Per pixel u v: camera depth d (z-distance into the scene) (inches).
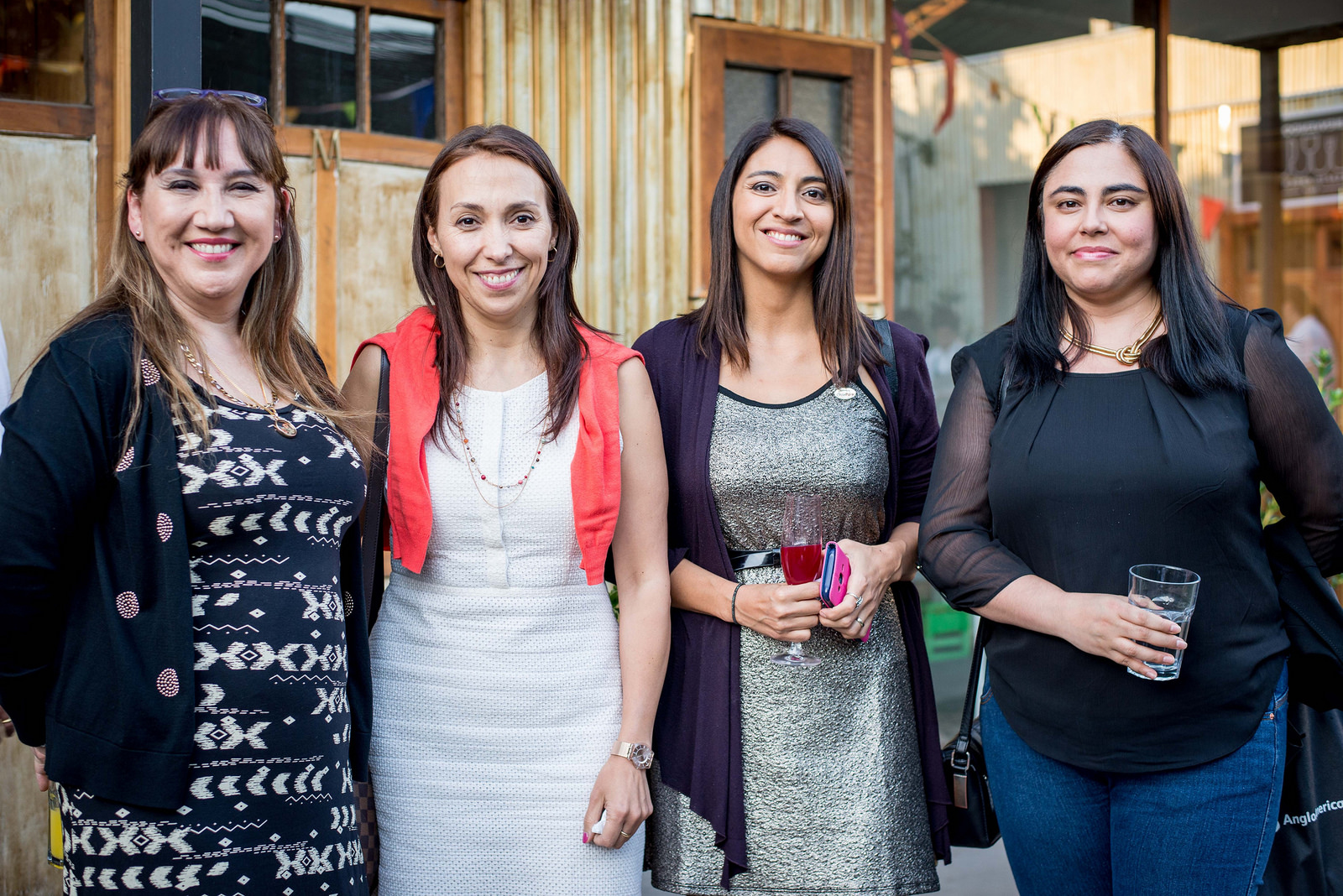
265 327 71.7
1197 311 74.5
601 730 79.7
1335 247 273.9
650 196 161.9
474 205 76.2
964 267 283.0
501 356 81.6
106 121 123.0
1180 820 72.5
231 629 63.1
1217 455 71.9
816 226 88.3
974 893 129.5
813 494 87.3
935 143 272.8
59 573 60.7
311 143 138.9
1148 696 72.7
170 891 61.1
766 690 86.3
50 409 60.2
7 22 118.3
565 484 78.3
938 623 253.3
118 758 60.6
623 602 82.4
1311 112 263.3
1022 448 76.5
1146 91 238.2
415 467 77.9
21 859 118.2
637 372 82.2
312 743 65.6
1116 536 73.2
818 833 86.2
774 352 91.7
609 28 158.1
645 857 91.3
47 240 120.6
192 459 62.8
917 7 228.1
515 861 78.8
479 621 78.3
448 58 148.8
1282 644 74.8
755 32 168.9
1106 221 74.8
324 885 65.7
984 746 82.6
